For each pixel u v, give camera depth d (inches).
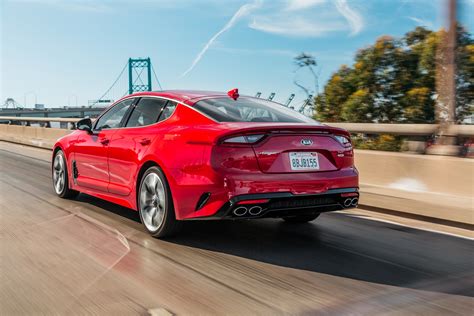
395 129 257.9
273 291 123.3
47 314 108.0
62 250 157.5
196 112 171.0
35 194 263.6
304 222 204.5
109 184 204.7
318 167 164.6
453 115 233.3
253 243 169.9
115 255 152.7
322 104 534.0
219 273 136.9
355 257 155.6
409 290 125.8
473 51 426.3
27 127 726.5
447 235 187.2
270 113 178.1
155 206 174.2
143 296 118.6
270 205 154.2
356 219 214.1
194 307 112.3
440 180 230.1
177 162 162.6
